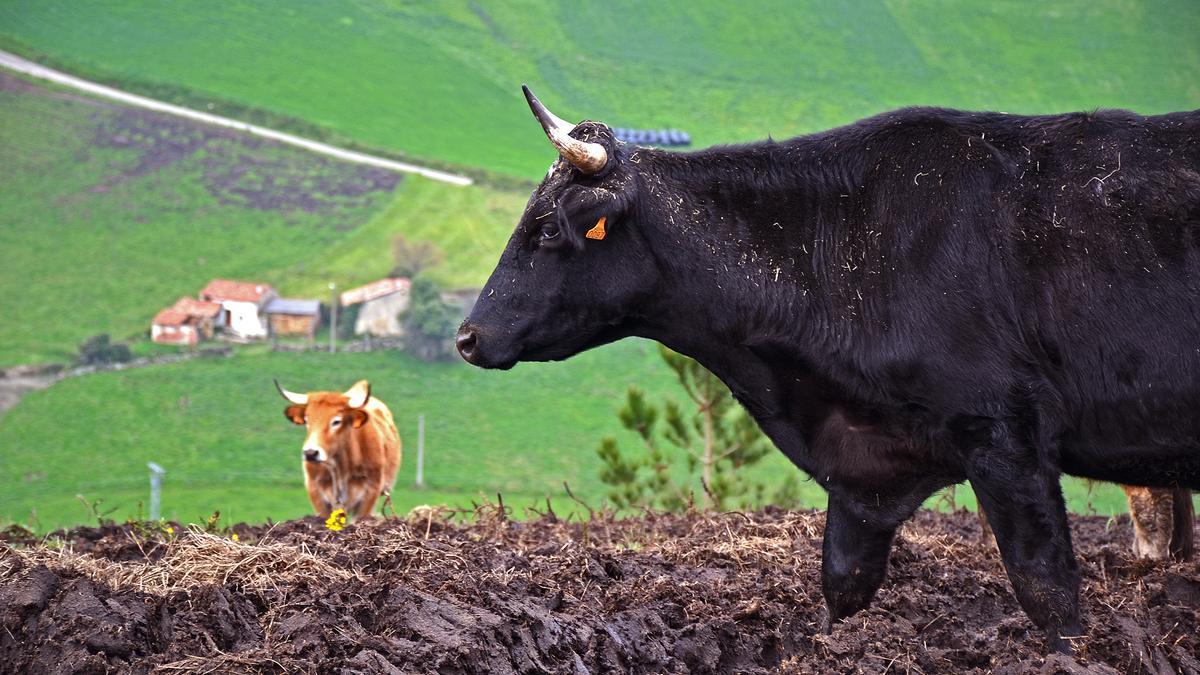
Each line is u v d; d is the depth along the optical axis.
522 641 6.55
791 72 168.25
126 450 82.12
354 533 9.39
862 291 7.00
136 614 6.34
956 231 6.84
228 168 129.25
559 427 85.81
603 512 12.88
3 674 6.13
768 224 7.30
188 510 69.69
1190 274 6.52
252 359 97.81
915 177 7.02
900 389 6.89
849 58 170.38
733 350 7.41
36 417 86.44
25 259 110.31
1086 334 6.64
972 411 6.71
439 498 71.44
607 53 173.88
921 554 10.01
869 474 7.32
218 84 151.62
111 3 167.00
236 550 7.74
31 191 121.12
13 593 6.58
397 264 112.69
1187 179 6.64
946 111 7.26
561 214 7.09
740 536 10.79
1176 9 176.50
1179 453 6.66
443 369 96.31
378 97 155.25
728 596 8.35
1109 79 162.75
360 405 17.80
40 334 98.88
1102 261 6.63
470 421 86.81
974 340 6.72
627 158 7.38
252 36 165.88
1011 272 6.76
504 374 94.31
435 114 153.00
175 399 90.44
